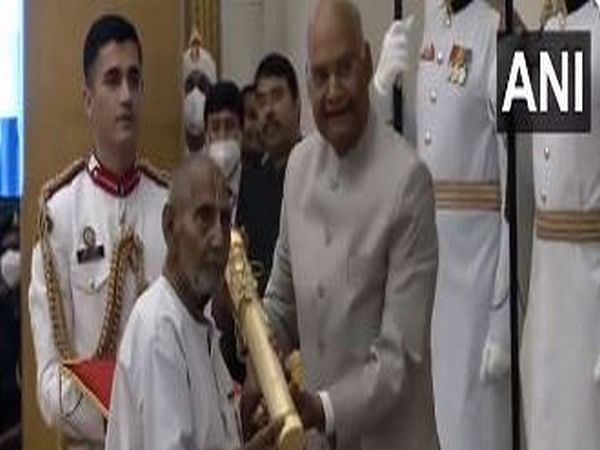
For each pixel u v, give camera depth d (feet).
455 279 14.88
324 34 9.75
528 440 13.44
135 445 8.82
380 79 15.60
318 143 10.27
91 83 11.50
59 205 11.30
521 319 14.64
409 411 9.77
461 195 14.90
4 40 23.00
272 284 10.75
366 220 9.82
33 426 14.93
